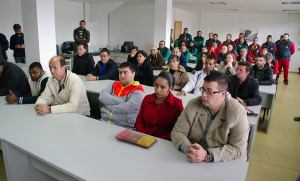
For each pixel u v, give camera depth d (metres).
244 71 2.85
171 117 1.92
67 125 1.82
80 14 8.83
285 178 2.44
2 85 2.72
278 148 3.10
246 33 11.60
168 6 6.67
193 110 1.54
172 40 9.30
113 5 8.72
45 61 4.23
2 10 6.46
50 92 2.34
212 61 3.08
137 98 2.24
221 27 12.03
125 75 2.32
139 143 1.51
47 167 1.55
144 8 9.42
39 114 2.04
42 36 4.13
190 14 11.68
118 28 10.10
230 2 7.79
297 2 7.12
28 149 1.45
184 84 3.42
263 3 7.68
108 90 2.48
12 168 1.65
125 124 2.26
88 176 1.21
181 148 1.46
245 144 1.42
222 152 1.36
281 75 9.40
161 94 1.89
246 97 2.89
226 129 1.41
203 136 1.54
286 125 3.96
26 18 4.13
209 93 1.40
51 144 1.52
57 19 7.97
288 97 6.00
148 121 1.98
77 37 6.62
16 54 5.62
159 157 1.39
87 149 1.46
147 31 9.53
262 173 2.51
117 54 9.16
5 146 1.60
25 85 2.70
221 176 1.22
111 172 1.24
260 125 3.90
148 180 1.18
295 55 10.83
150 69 4.03
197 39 8.91
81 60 4.21
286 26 10.85
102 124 1.86
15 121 1.88
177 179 1.19
